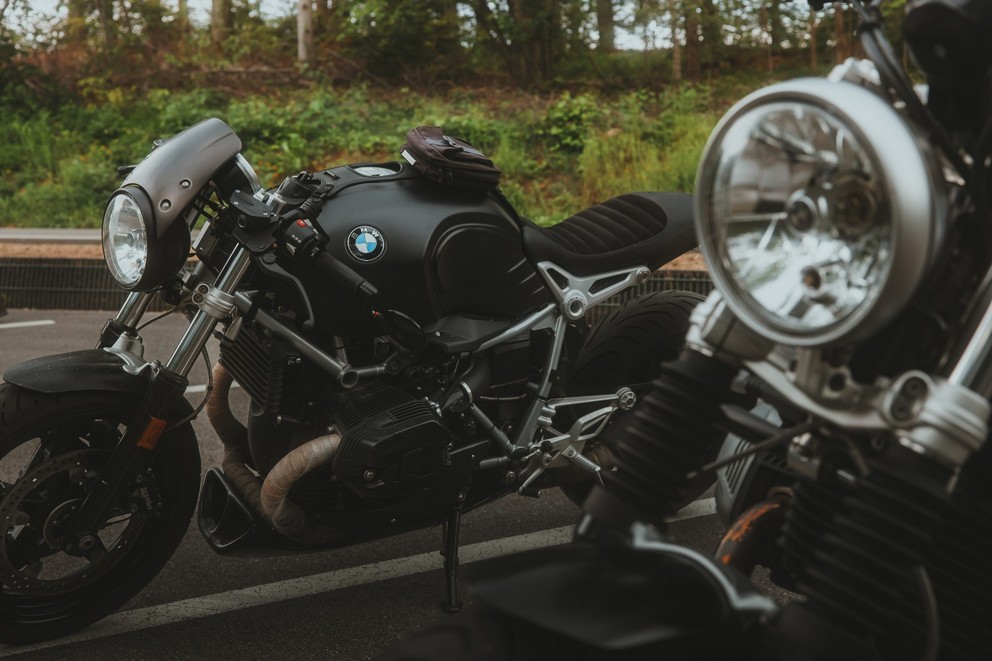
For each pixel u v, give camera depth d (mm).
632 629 1098
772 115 1187
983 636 1375
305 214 2484
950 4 1183
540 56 16609
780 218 1196
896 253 1091
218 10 18203
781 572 1643
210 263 2594
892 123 1108
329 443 2520
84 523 2420
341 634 2629
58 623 2525
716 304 1312
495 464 2762
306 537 2572
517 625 1179
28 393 2365
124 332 2590
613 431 3043
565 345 2879
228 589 2895
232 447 2900
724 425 1365
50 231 9953
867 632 1213
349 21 17125
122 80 16578
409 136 2719
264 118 14047
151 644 2561
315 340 2605
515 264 2756
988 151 1189
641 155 12344
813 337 1158
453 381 2699
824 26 16609
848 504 1252
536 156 13102
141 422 2416
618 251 2953
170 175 2404
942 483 1182
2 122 15000
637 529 1283
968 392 1146
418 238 2596
